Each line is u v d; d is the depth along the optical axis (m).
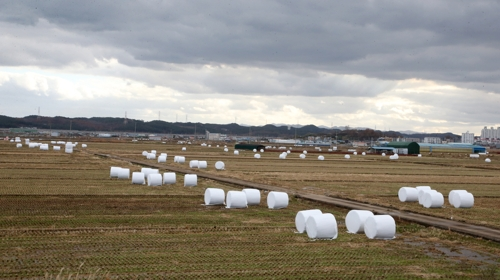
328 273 21.16
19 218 30.62
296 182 59.78
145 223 30.66
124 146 149.75
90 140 196.88
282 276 20.48
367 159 123.25
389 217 28.84
